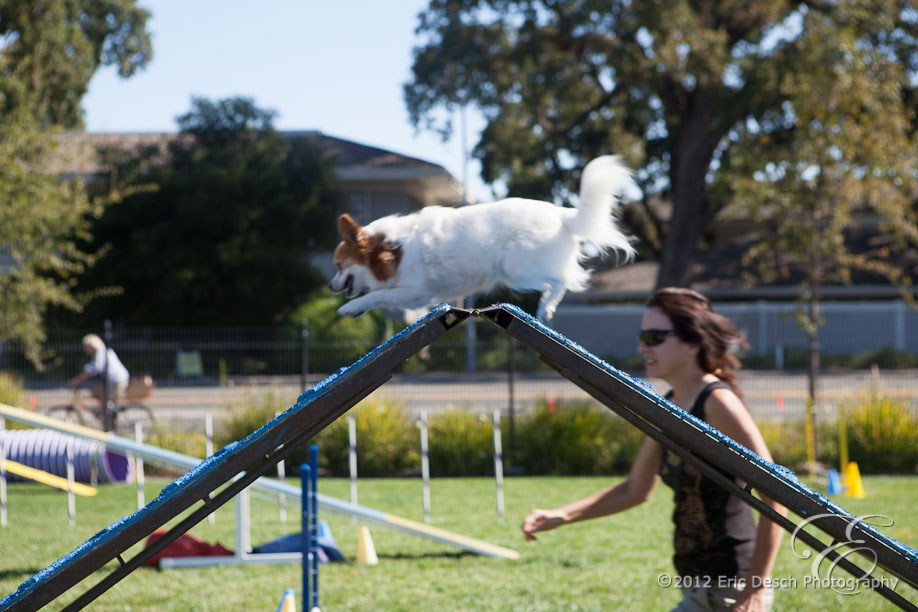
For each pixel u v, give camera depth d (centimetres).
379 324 2783
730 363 364
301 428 243
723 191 1802
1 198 1384
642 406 253
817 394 1484
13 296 1455
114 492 1134
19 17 1816
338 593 634
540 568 711
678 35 2498
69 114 3120
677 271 3098
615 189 275
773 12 2645
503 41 3025
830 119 1436
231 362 1989
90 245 3052
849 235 3744
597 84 3159
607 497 402
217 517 989
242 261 3019
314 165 3188
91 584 653
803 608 538
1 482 972
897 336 3164
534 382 2045
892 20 2275
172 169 3130
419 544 816
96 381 1986
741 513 327
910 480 1235
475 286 270
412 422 1428
